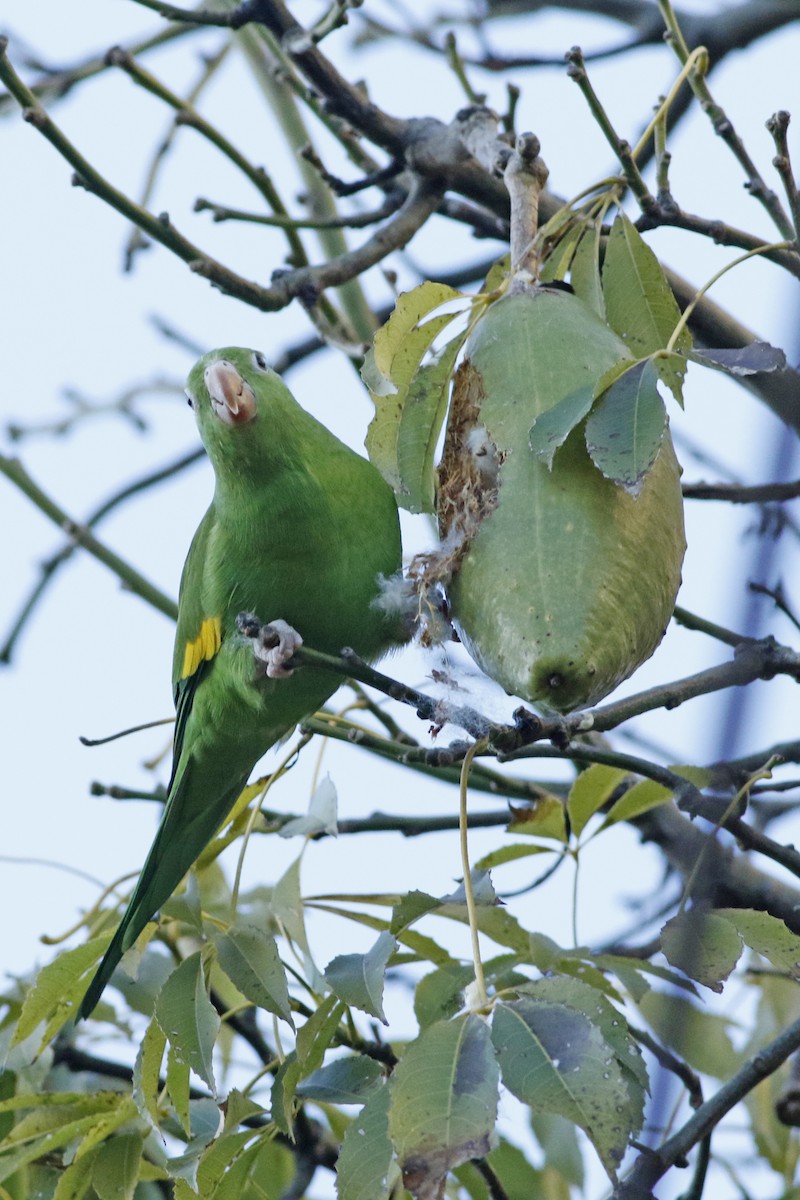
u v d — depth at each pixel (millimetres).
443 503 5902
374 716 8297
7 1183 7074
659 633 5520
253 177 9492
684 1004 7098
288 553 7660
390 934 5941
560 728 5348
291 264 9742
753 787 7312
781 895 8148
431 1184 4418
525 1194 7457
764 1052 5879
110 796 8961
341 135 10273
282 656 7059
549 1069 4617
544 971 6582
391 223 8797
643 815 8516
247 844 6723
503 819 8359
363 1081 6273
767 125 6371
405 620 7633
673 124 10070
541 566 5293
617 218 6477
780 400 4473
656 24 11078
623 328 6535
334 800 6938
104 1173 6543
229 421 7516
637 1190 5590
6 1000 7570
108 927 8039
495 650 5379
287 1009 5961
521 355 5777
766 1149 7652
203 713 8352
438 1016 6629
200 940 7965
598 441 5141
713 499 7676
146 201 10758
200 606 8234
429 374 6141
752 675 5910
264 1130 6062
